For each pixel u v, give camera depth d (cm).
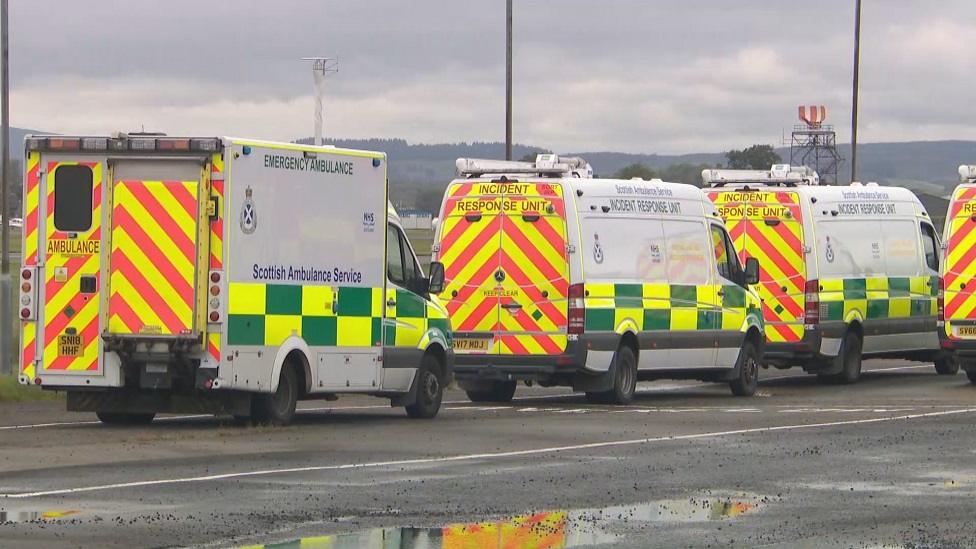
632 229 3039
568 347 2906
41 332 2339
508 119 4147
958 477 1823
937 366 4028
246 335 2309
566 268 2914
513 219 2958
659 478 1806
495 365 2952
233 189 2289
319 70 5322
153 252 2302
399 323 2580
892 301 3744
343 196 2477
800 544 1374
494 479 1783
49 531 1406
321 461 1938
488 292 2962
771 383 3712
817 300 3500
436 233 3027
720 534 1422
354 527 1439
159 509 1534
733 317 3262
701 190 3350
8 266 2948
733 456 2031
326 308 2444
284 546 1341
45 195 2339
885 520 1507
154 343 2288
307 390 2422
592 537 1400
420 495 1647
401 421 2536
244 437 2217
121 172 2316
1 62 2941
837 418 2611
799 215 3503
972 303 3403
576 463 1945
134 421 2434
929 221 3922
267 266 2344
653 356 3064
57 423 2412
